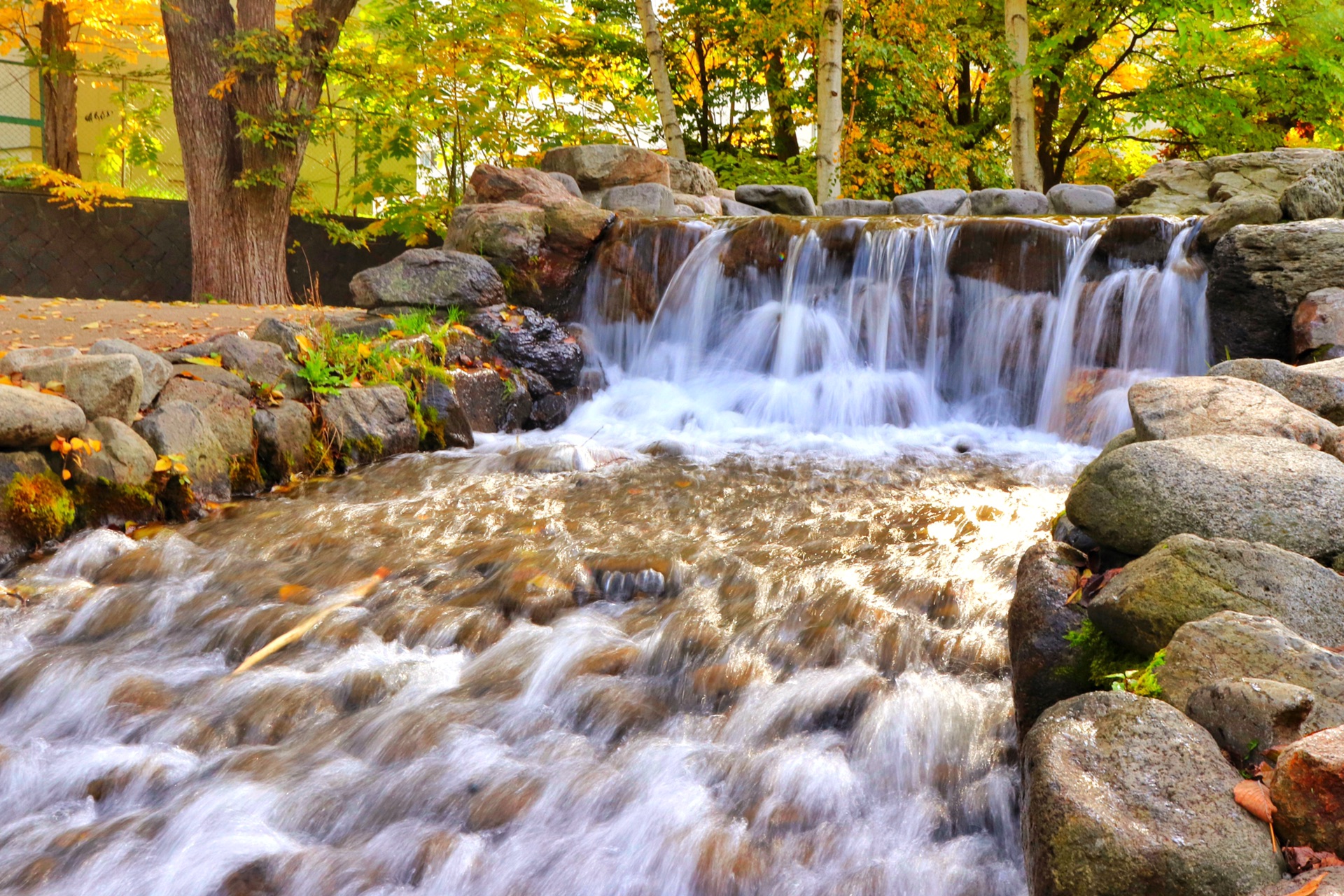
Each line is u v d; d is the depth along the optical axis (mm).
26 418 4844
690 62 19094
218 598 4285
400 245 15398
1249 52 15906
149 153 17109
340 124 14164
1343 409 3920
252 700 3455
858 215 11492
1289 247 6352
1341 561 2617
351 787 2984
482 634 3883
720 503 5691
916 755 3012
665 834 2730
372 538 5039
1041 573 2941
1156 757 2031
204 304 10477
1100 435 7402
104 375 5316
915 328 8430
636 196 10758
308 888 2607
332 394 6621
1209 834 1864
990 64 16188
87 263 14227
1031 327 8039
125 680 3605
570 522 5285
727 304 9023
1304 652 2172
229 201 12320
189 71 12078
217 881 2615
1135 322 7578
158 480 5352
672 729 3244
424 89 13047
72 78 15547
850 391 8258
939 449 7312
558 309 9406
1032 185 14508
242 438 5938
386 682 3549
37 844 2795
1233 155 10195
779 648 3641
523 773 3002
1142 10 14961
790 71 16922
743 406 8547
